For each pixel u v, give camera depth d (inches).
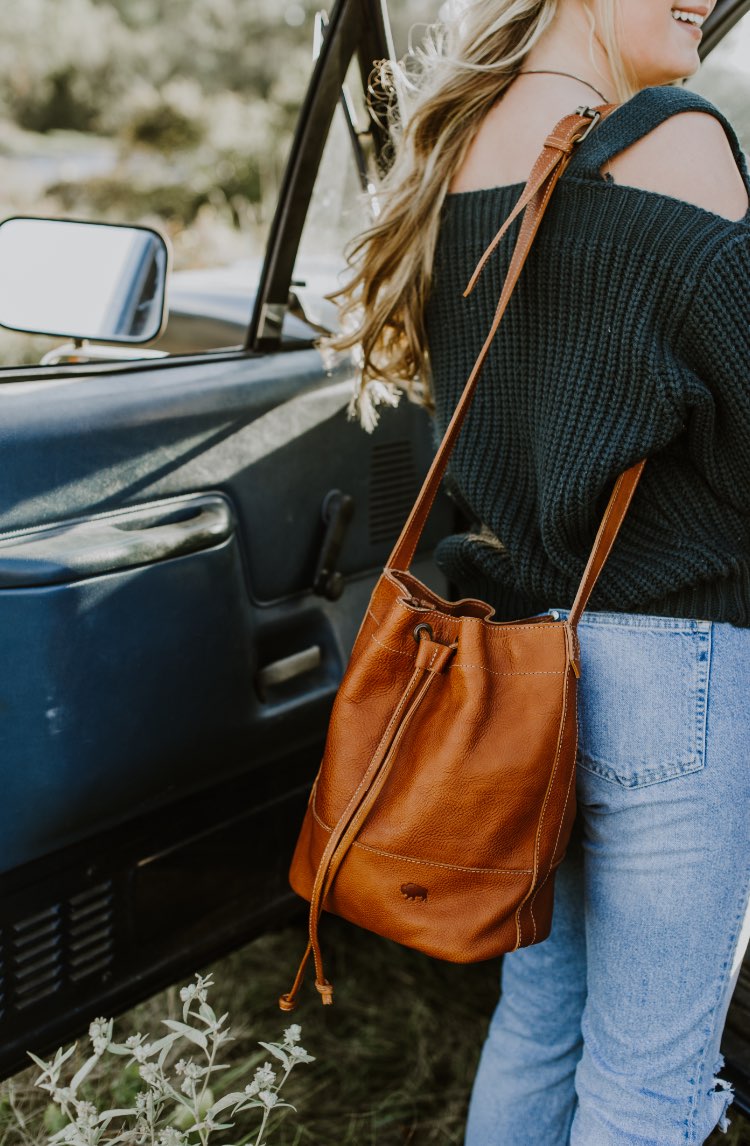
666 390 39.3
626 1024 46.7
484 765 42.1
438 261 47.4
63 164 416.8
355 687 44.7
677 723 43.1
